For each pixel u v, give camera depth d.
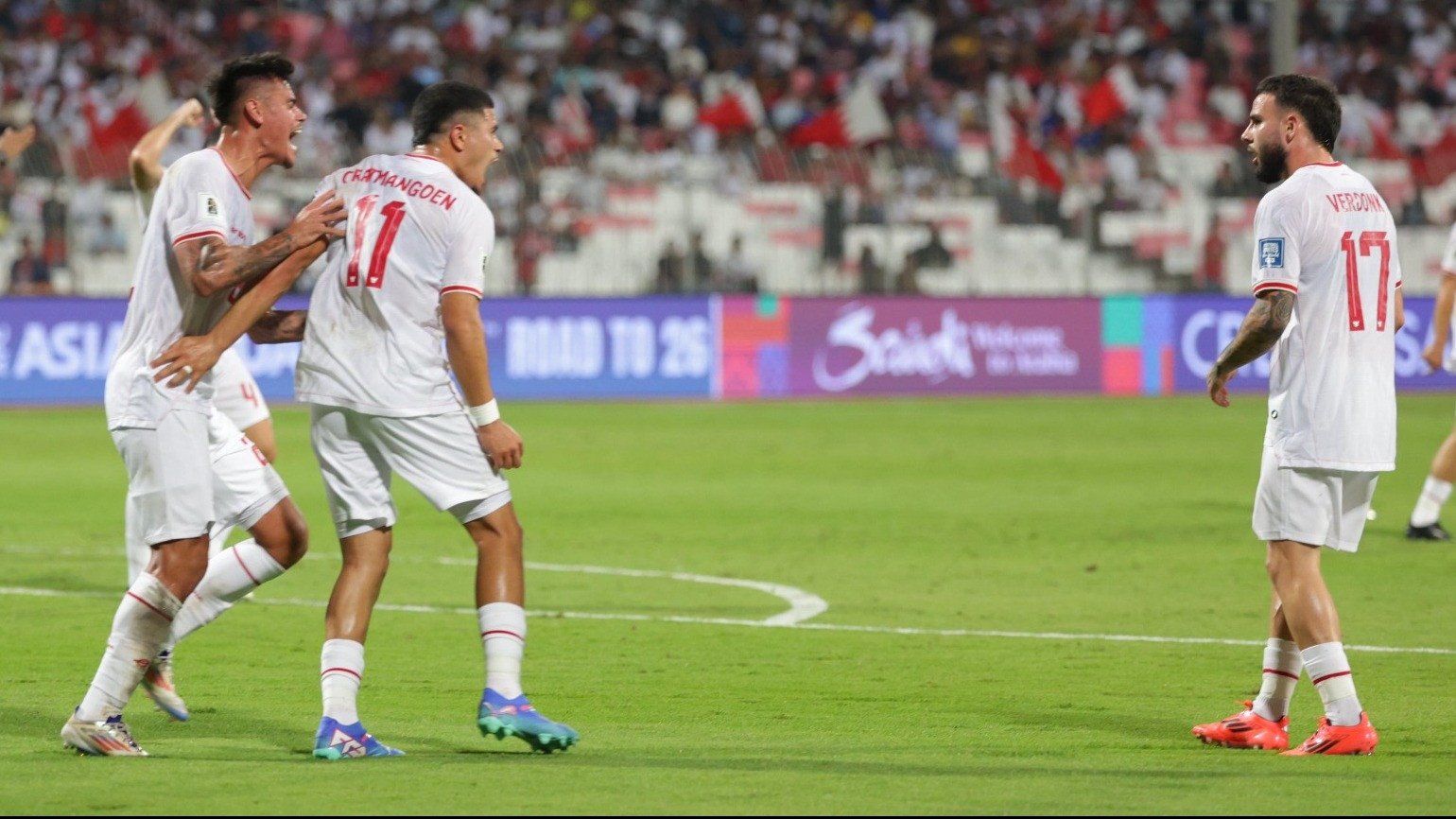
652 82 112.94
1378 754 20.84
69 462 61.09
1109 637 30.19
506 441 20.31
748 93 110.88
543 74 109.31
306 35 114.25
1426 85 119.88
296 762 19.52
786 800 17.12
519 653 20.31
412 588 35.56
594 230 94.06
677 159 101.75
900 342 91.69
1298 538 21.50
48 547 41.34
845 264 96.38
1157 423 78.19
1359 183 21.66
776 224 97.75
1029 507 50.28
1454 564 39.44
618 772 18.75
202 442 20.91
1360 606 33.59
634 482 56.19
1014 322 93.06
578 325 87.75
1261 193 100.81
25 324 80.75
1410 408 86.00
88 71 106.81
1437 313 44.06
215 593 22.69
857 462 62.72
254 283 20.75
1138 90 117.81
